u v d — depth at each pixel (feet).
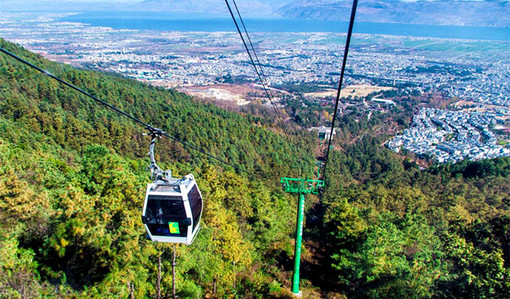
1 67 256.73
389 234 100.22
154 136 38.58
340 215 134.00
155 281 79.66
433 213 173.17
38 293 57.00
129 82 390.21
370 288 90.22
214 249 96.53
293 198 217.15
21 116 209.67
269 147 320.50
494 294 75.97
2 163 79.92
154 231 40.42
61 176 98.27
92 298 63.16
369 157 389.19
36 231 69.00
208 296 89.71
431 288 85.20
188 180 42.11
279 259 128.67
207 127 306.55
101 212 77.71
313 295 103.76
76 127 223.71
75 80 305.53
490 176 298.97
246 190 148.97
